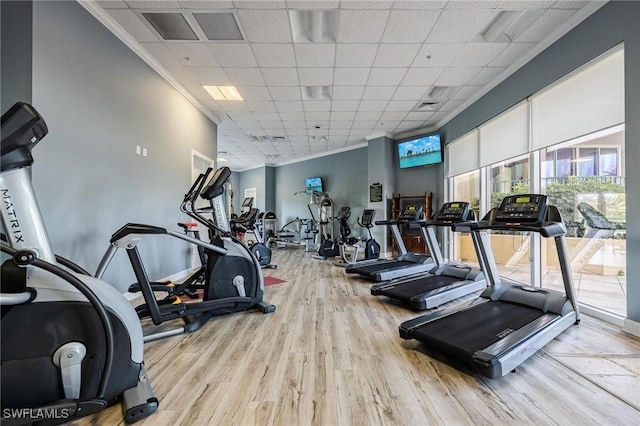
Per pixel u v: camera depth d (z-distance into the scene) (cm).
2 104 226
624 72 250
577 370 192
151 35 329
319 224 878
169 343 237
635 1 241
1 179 130
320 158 968
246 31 321
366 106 544
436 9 286
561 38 318
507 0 273
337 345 233
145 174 375
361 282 457
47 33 238
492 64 391
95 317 144
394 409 156
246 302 302
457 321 236
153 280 400
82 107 274
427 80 439
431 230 426
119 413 152
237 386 177
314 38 338
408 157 692
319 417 150
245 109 560
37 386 133
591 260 333
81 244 272
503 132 430
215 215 303
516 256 463
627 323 247
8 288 128
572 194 341
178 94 460
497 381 181
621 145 276
